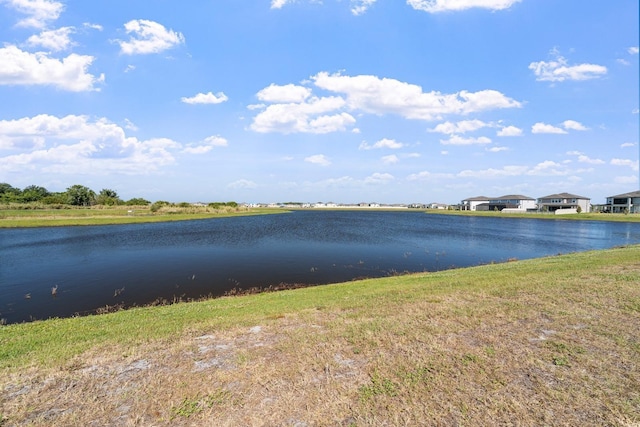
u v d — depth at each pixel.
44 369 5.20
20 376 4.99
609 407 3.93
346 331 6.45
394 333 6.26
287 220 70.19
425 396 4.23
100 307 12.88
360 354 5.44
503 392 4.28
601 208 104.31
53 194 100.19
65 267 20.17
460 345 5.65
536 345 5.57
